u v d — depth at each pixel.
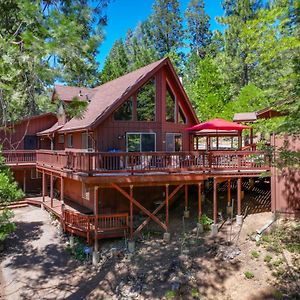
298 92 8.19
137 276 11.48
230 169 14.91
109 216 13.86
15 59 7.03
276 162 10.12
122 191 13.73
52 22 6.47
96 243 13.22
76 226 14.57
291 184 14.38
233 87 32.16
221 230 14.32
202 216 15.27
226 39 33.28
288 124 8.62
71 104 8.64
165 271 11.53
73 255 13.73
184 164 14.76
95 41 7.30
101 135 16.47
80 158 14.12
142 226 13.91
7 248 14.55
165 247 13.34
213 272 11.24
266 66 9.23
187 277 11.05
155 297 10.29
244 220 14.90
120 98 16.47
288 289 9.91
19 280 11.88
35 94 8.17
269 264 11.24
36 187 25.42
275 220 14.36
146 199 17.62
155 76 18.12
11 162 22.16
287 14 7.84
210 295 10.23
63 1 8.67
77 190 19.94
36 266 12.90
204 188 19.12
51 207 18.69
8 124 10.95
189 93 35.84
